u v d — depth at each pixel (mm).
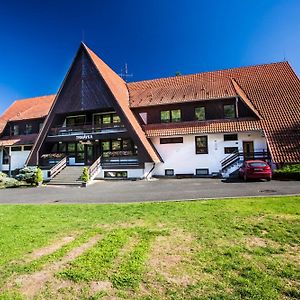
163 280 4855
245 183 18156
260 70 30562
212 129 25297
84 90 29500
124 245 6738
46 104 37719
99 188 20516
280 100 25969
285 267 5227
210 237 7074
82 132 29641
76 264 5648
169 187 18438
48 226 9039
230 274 5004
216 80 30734
